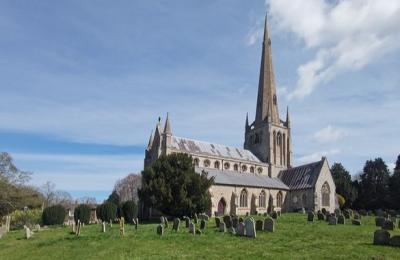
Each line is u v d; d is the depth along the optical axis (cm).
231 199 6838
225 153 8106
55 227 5353
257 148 8975
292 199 7838
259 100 9238
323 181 7650
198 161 7438
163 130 7256
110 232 3644
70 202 13288
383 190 8875
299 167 8331
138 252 2367
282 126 9050
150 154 7619
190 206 5388
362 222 4078
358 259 1912
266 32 9550
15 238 3900
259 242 2542
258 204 7281
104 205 5856
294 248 2277
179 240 2738
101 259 2259
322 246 2323
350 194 9006
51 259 2420
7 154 6781
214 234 2984
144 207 6494
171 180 5500
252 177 7781
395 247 2239
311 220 4262
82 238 3162
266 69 9294
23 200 6794
